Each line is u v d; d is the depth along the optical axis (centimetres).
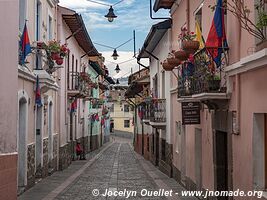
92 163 2914
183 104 1412
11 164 1039
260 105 834
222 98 1047
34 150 1611
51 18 2008
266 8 776
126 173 2356
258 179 870
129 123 8231
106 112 5728
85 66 3547
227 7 984
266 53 732
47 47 1555
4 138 1016
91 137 4244
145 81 3183
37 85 1550
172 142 2066
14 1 1041
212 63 1089
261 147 872
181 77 1472
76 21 2395
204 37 1338
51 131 2002
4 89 1018
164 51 2209
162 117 2275
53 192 1505
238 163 977
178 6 1836
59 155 2236
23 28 1379
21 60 1313
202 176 1384
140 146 4069
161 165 2439
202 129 1383
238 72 955
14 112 1054
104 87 5481
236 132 977
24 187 1460
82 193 1566
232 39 1016
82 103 3466
